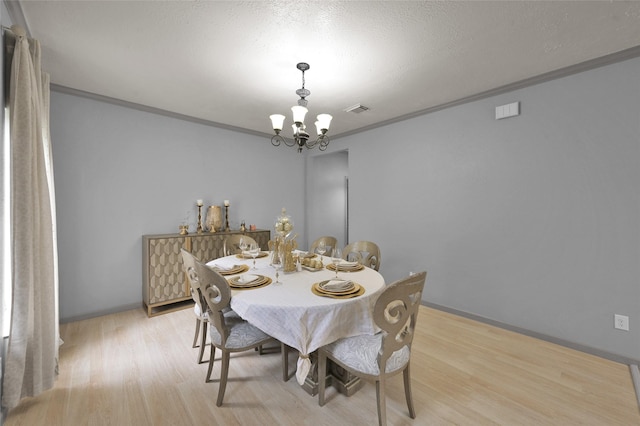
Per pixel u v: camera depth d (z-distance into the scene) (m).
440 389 1.91
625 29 1.90
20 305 1.58
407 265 3.68
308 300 1.64
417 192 3.57
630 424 1.61
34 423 1.58
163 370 2.10
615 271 2.25
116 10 1.74
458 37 2.00
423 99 3.11
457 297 3.21
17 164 1.58
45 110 2.11
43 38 2.02
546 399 1.81
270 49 2.15
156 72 2.52
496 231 2.90
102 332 2.72
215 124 3.97
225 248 3.23
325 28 1.91
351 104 3.26
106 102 3.12
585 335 2.39
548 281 2.58
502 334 2.73
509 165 2.80
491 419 1.64
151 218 3.46
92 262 3.08
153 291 3.13
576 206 2.42
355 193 4.36
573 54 2.21
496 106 2.88
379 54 2.21
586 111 2.37
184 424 1.59
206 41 2.06
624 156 2.21
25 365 1.67
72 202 2.96
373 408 1.74
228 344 1.74
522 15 1.77
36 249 1.67
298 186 5.11
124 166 3.27
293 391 1.89
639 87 2.14
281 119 2.33
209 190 3.97
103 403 1.75
